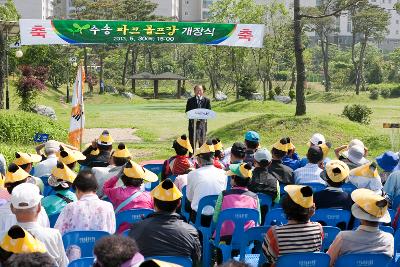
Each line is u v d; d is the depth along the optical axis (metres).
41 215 5.59
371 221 5.02
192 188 7.02
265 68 66.50
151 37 17.42
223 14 53.00
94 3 69.81
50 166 8.41
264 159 7.17
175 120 32.12
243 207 6.19
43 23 16.78
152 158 17.16
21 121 19.34
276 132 21.61
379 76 94.19
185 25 17.56
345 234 5.08
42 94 49.06
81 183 5.62
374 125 31.64
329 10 76.50
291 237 4.98
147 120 31.95
